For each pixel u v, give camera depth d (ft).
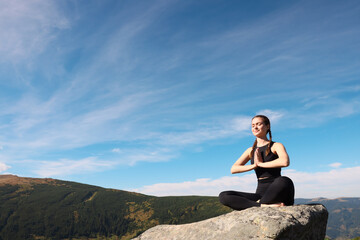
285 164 13.93
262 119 15.60
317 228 14.06
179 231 15.23
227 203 15.42
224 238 12.18
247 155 16.47
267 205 14.16
